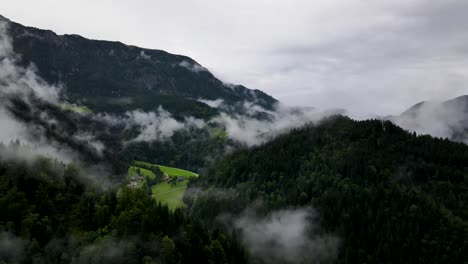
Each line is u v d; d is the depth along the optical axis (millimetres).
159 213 151750
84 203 162125
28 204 153625
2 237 134250
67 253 135000
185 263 139250
